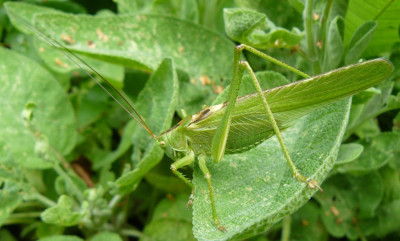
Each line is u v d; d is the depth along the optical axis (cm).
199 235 9
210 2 17
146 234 15
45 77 16
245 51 15
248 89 12
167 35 15
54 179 16
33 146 15
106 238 13
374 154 14
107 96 17
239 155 11
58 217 13
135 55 14
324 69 14
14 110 15
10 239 16
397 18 13
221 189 10
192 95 15
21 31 18
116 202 14
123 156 16
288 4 15
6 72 16
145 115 14
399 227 14
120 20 15
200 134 11
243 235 9
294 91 10
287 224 14
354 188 15
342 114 10
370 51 14
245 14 12
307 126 11
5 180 14
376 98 14
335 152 10
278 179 10
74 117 16
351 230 14
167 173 15
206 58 15
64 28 14
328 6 13
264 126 11
